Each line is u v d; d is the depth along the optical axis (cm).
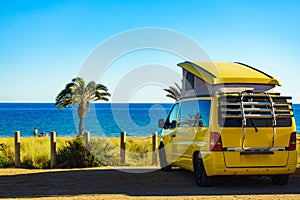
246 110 904
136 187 969
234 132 902
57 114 10600
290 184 1005
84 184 1013
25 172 1255
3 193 908
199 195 862
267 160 911
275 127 915
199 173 966
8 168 1382
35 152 1523
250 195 860
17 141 1419
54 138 1394
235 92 926
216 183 1009
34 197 855
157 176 1142
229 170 900
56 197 852
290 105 940
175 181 1054
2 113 11288
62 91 2261
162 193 888
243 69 1025
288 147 923
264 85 963
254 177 1116
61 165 1391
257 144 907
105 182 1043
